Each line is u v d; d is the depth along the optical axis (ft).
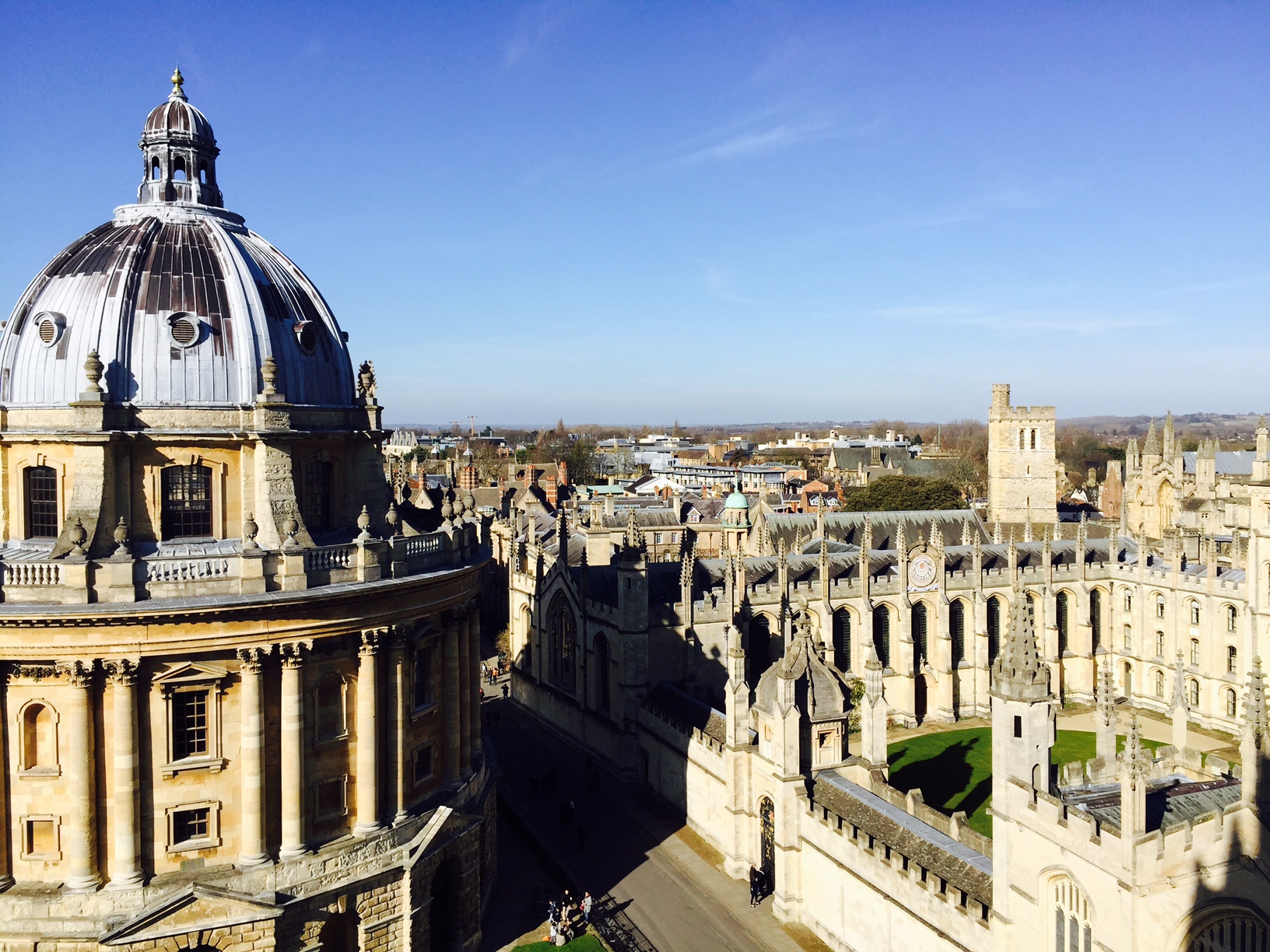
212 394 191.83
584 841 263.08
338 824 191.62
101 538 178.19
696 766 266.57
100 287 191.52
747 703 239.30
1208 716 357.20
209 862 178.09
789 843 218.79
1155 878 136.36
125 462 183.42
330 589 183.11
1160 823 145.89
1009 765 157.99
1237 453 605.73
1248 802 142.82
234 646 175.73
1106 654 408.67
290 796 181.68
